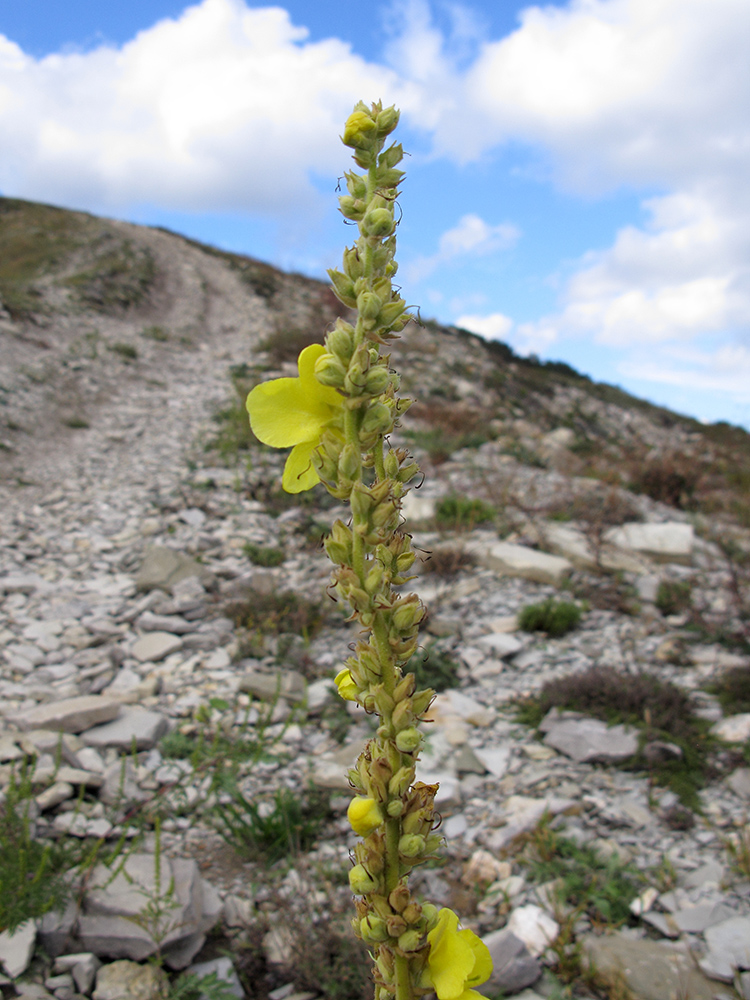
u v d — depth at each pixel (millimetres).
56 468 11594
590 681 5273
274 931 3408
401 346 23422
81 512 9711
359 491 919
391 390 984
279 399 981
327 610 6988
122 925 3174
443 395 18891
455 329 29547
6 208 36219
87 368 17016
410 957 954
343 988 3057
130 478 11078
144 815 4066
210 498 10016
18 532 8953
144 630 6602
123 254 31219
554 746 4848
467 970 927
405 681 965
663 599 6980
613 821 4090
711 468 13273
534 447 14000
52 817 3951
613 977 3020
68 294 22938
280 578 7734
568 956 3174
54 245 30172
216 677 5793
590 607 7012
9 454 11820
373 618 962
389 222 961
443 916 990
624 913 3439
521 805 4215
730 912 3383
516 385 23719
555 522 9039
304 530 9008
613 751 4645
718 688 5422
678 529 8531
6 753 4426
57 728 4742
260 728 4637
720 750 4691
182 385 17328
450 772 4621
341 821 4246
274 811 4105
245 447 12469
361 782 1020
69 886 3277
